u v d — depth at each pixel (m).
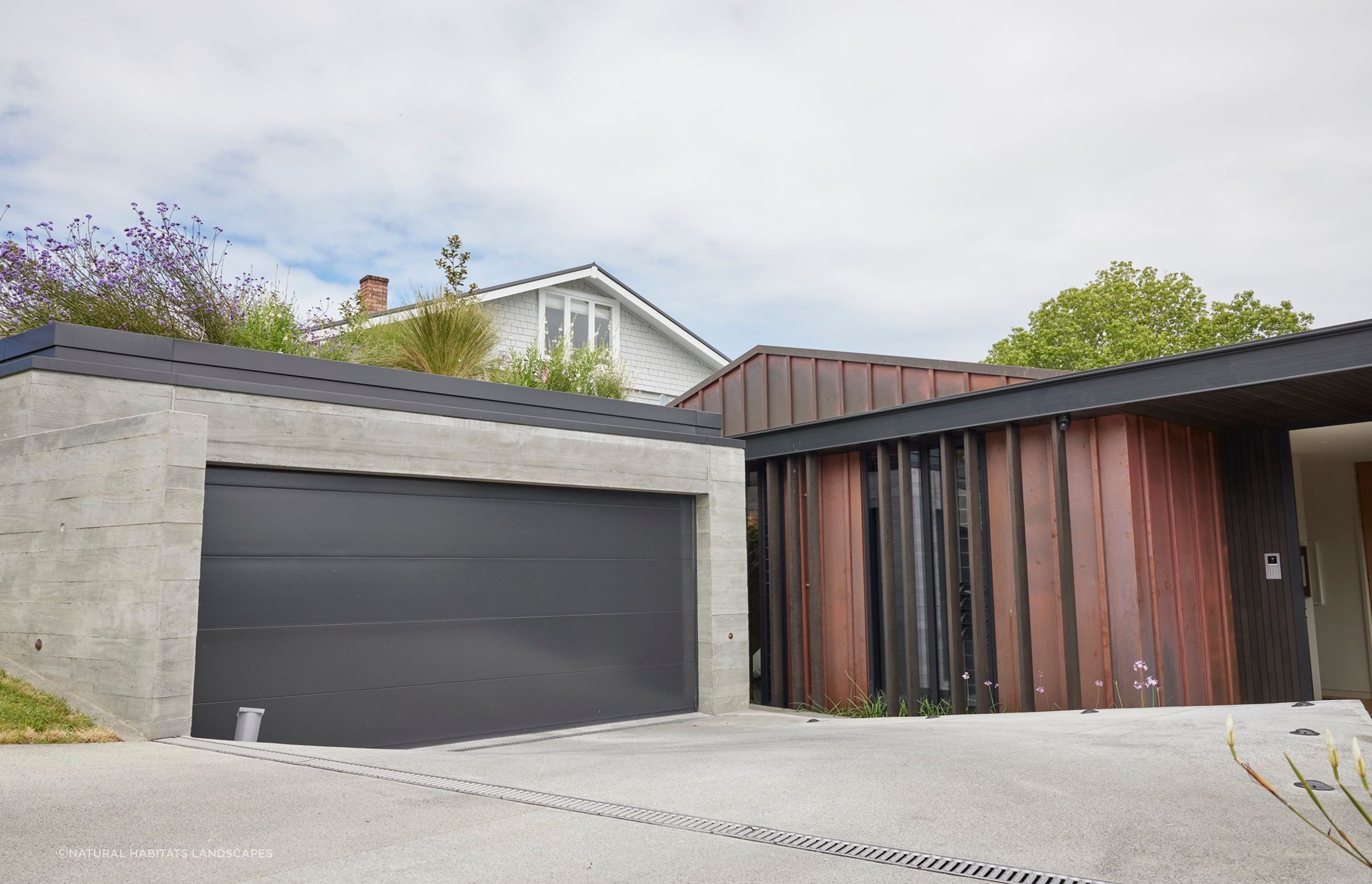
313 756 5.20
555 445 8.48
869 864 2.94
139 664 5.56
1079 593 8.77
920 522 10.02
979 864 2.92
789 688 11.05
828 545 11.00
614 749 6.48
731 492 9.92
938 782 4.28
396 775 4.61
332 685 6.94
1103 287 30.14
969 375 9.94
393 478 7.50
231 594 6.53
